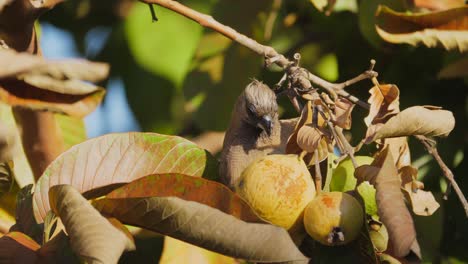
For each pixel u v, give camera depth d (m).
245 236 1.44
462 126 1.92
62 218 1.43
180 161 1.58
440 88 1.94
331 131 1.52
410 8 1.84
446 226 1.89
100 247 1.39
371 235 1.52
